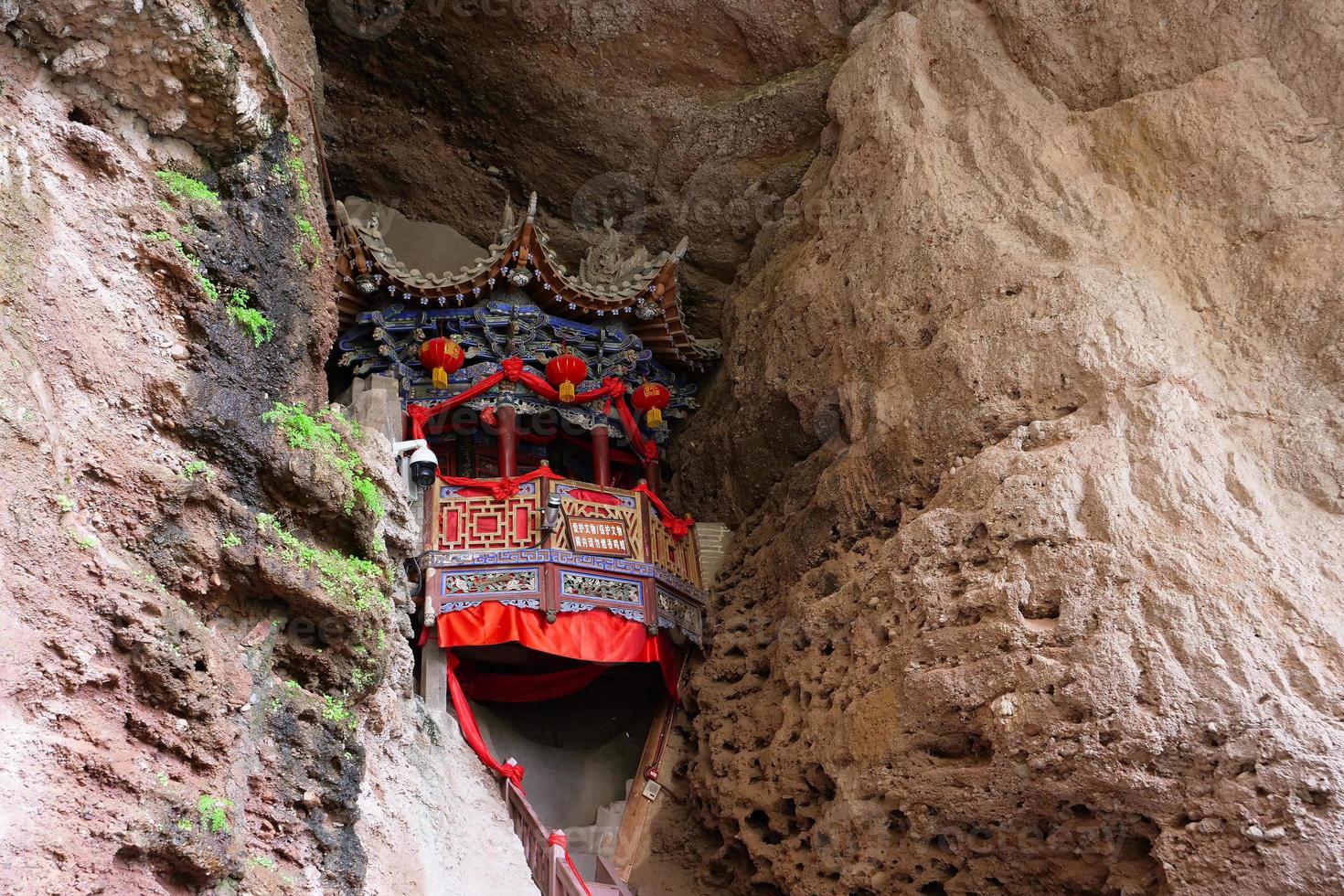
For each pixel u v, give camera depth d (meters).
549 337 12.46
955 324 10.02
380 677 7.22
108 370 5.90
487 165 13.29
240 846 5.70
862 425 10.59
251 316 6.89
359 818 7.16
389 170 13.26
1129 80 10.62
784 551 11.10
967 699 8.40
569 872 8.55
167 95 6.67
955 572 9.00
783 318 11.75
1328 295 9.11
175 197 6.68
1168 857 7.57
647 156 13.06
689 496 12.95
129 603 5.38
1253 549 8.22
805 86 12.53
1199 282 9.59
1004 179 10.65
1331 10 9.89
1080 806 8.09
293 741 6.43
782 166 12.84
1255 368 9.16
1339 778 7.29
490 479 11.35
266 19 9.78
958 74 11.41
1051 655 8.16
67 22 6.23
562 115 12.84
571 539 11.07
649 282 12.38
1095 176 10.42
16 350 5.48
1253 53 10.16
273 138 7.39
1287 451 8.79
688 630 11.48
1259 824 7.33
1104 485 8.62
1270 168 9.64
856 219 11.45
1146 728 7.71
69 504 5.40
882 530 10.10
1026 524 8.68
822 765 9.32
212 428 6.30
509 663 11.55
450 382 12.00
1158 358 9.15
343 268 11.54
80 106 6.46
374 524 7.29
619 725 12.13
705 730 10.95
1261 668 7.71
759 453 12.09
